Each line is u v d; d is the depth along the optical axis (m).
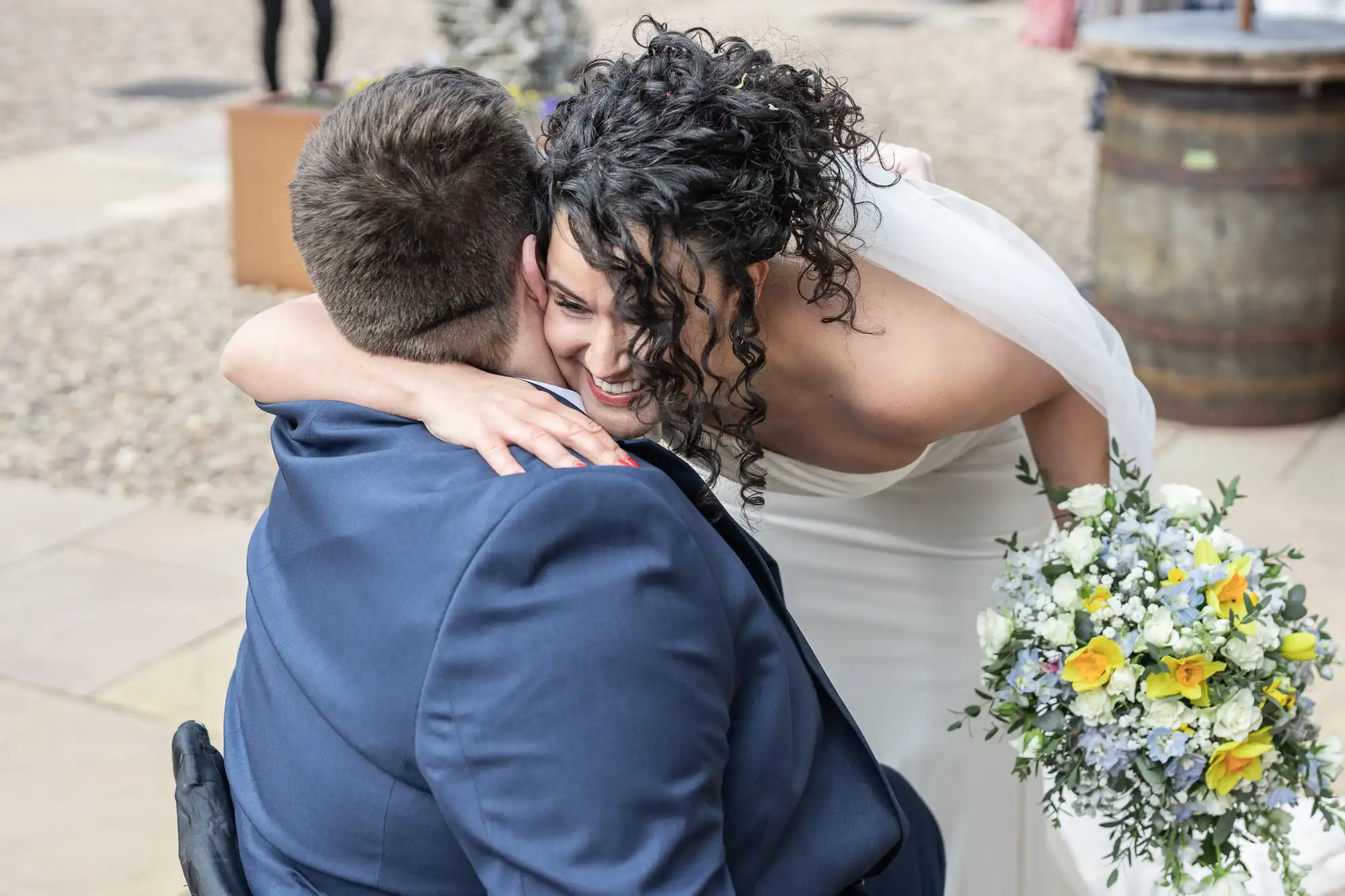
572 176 1.22
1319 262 4.04
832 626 2.05
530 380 1.32
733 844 1.20
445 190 1.22
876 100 8.33
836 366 1.63
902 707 2.08
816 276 1.58
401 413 1.27
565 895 1.03
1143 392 1.86
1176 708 1.43
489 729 1.06
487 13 5.30
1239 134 3.91
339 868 1.16
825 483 1.85
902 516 1.98
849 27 10.65
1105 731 1.46
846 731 1.33
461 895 1.16
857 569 2.01
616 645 1.06
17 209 6.50
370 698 1.12
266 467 4.16
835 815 1.29
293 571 1.24
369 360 1.31
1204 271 4.05
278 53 6.49
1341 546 3.48
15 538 3.72
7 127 7.86
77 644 3.21
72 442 4.32
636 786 1.05
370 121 1.23
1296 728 1.53
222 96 8.59
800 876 1.26
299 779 1.17
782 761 1.21
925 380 1.62
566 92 5.12
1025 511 2.04
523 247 1.27
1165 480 3.86
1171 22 4.25
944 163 6.98
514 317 1.30
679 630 1.10
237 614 3.35
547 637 1.06
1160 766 1.47
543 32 5.29
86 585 3.48
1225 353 4.12
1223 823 1.52
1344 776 2.59
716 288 1.27
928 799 2.10
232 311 5.35
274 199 5.42
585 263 1.23
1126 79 4.05
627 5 11.23
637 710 1.06
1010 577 1.59
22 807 2.66
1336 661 1.52
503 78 5.28
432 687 1.08
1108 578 1.50
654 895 1.05
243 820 1.26
